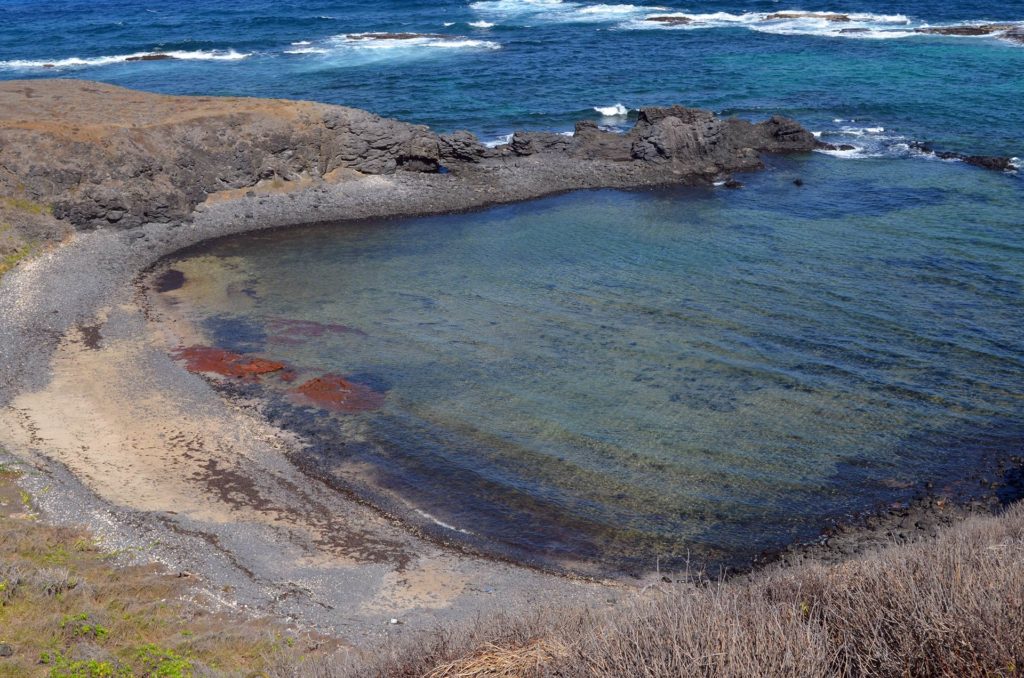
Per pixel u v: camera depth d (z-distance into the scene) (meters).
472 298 40.66
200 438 28.73
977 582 10.30
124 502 24.41
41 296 39.75
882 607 10.50
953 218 48.41
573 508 25.14
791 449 27.69
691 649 9.77
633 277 42.47
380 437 29.00
